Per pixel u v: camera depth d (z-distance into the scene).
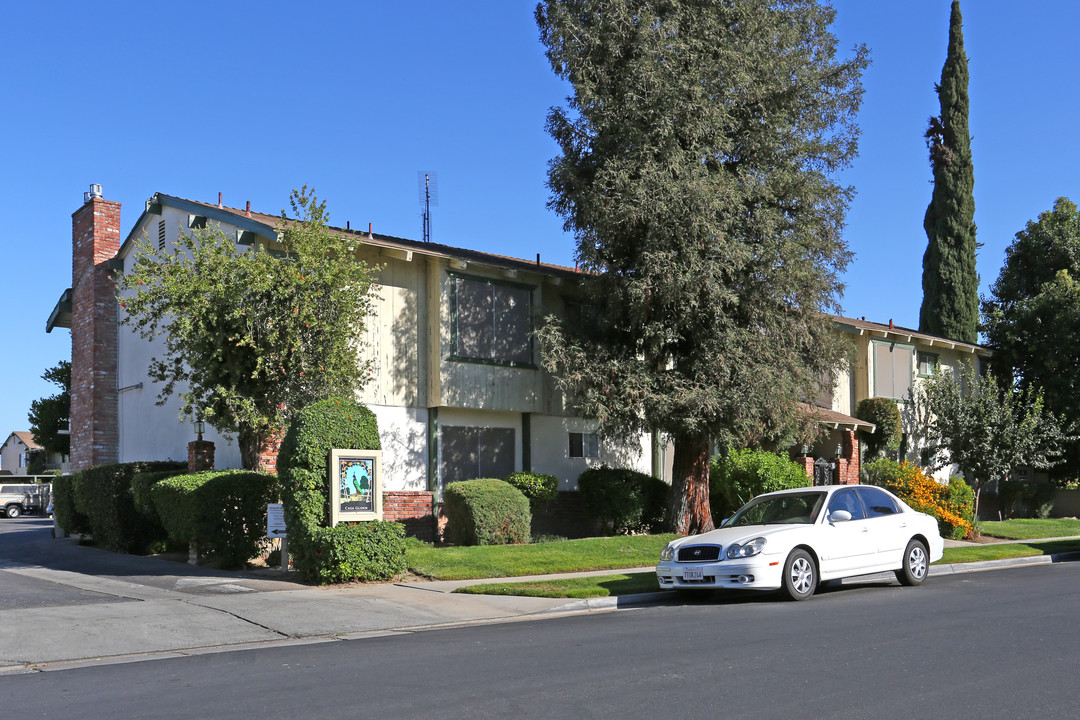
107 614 10.97
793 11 20.20
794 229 19.58
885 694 6.75
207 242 16.98
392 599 12.45
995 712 6.25
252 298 15.98
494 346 21.17
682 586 12.41
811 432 20.52
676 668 7.75
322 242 16.97
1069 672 7.48
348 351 16.91
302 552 13.92
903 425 31.92
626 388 18.22
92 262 24.95
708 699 6.65
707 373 18.55
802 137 19.81
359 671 7.98
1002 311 36.69
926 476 26.72
